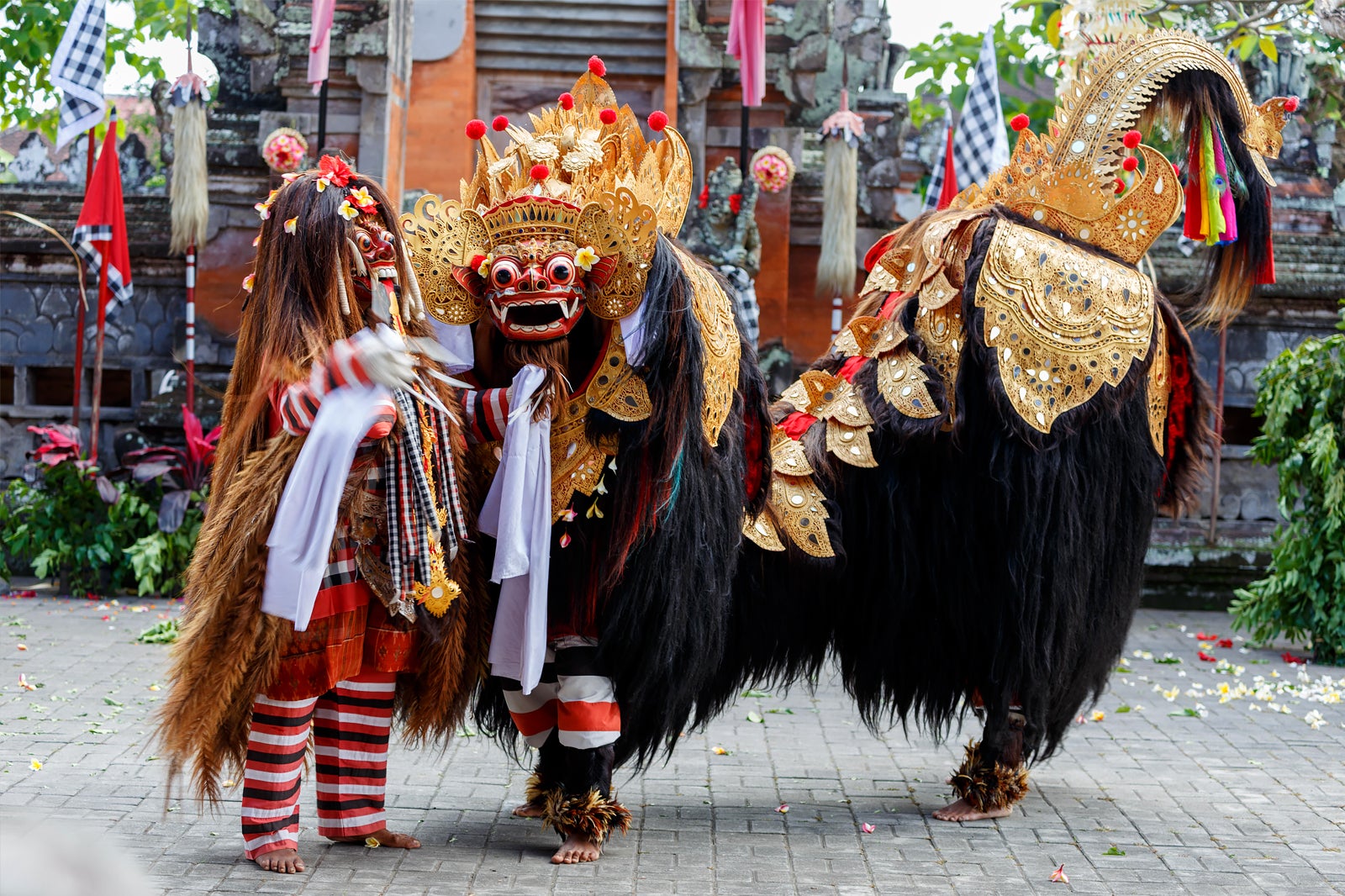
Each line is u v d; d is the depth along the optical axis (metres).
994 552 4.38
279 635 3.62
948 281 4.44
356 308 3.79
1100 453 4.42
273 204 3.80
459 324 3.97
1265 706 6.82
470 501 4.00
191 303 10.39
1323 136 11.70
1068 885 3.84
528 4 12.16
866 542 4.46
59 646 7.46
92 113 9.95
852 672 4.62
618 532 3.83
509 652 3.92
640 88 12.25
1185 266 10.97
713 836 4.30
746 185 10.70
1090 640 4.58
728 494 4.03
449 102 11.87
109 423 10.91
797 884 3.79
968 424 4.36
